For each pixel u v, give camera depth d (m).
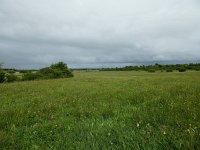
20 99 11.78
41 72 53.81
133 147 4.15
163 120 5.99
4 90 17.67
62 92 15.05
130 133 4.95
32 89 18.20
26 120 6.73
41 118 7.15
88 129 5.57
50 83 26.62
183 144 4.00
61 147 4.43
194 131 4.55
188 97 10.02
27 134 5.39
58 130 5.73
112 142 4.54
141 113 7.04
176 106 7.91
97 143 4.43
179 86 16.97
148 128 5.27
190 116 6.20
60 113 7.87
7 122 6.41
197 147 3.80
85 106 9.00
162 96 11.04
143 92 13.38
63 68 58.62
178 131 4.93
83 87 19.25
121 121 6.25
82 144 4.42
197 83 20.20
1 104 10.03
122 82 25.86
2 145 4.53
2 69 40.97
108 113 7.52
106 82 26.53
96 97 11.85
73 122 6.41
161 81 25.58
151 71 102.00
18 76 46.59
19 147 4.48
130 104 9.33
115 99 10.89
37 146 4.51
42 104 9.71
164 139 4.37
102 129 5.42
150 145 4.20
